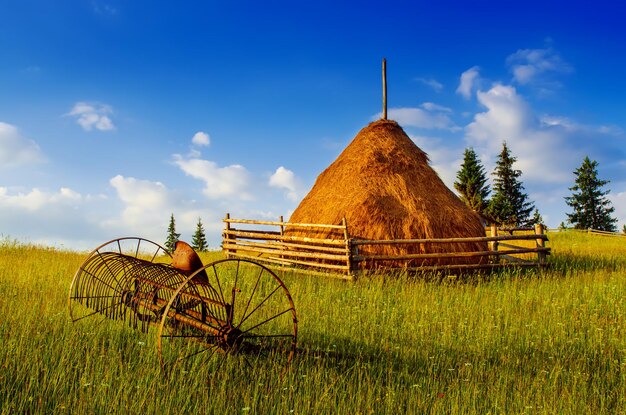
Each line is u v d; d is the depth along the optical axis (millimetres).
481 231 15961
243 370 5812
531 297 10375
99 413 4621
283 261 15242
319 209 15867
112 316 7652
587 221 54031
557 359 6719
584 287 11297
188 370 5754
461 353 7059
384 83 18500
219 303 6391
